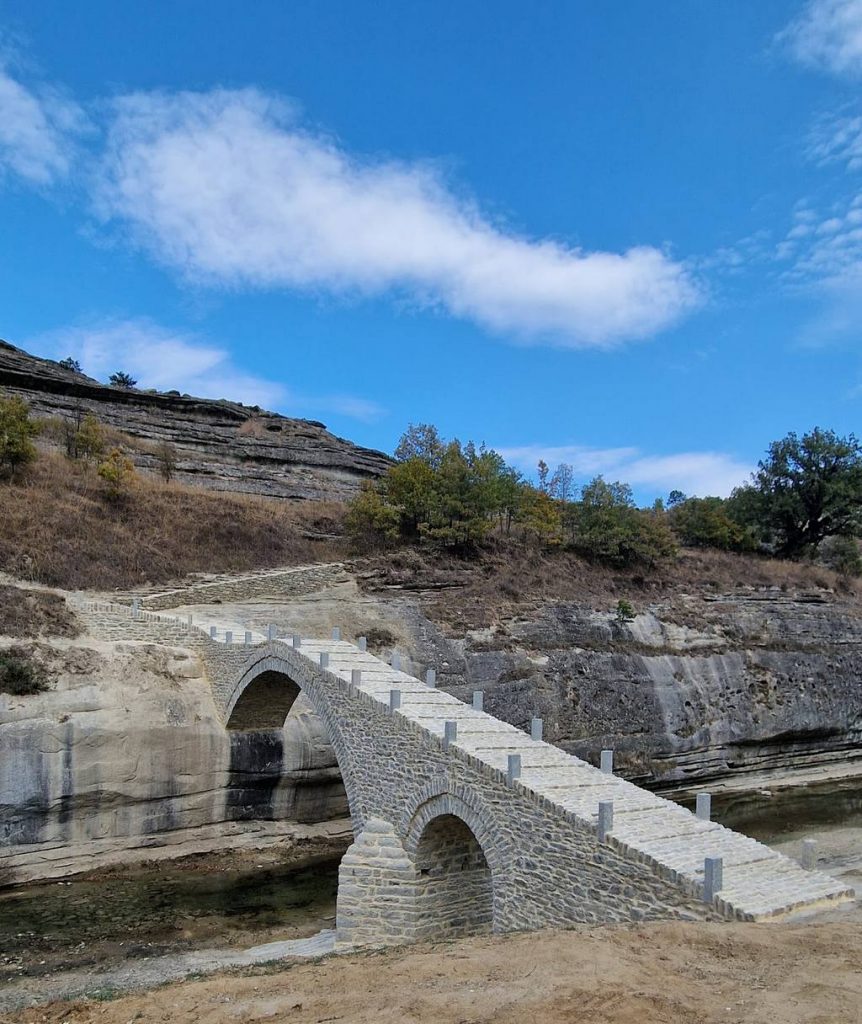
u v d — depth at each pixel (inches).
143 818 1117.1
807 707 2014.0
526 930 634.2
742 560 2731.3
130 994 603.2
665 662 1873.8
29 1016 567.5
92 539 1696.6
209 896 998.4
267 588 1715.1
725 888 528.1
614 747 1667.1
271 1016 471.2
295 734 1275.8
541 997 409.7
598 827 586.6
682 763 1763.0
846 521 2984.7
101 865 1069.8
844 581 2731.3
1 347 2593.5
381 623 1667.1
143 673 1204.5
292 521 2132.1
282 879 1072.2
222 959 791.7
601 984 418.6
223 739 1214.9
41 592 1325.0
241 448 2687.0
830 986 383.9
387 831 802.2
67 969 768.9
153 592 1627.7
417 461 2236.7
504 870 664.4
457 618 1754.4
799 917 505.4
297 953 764.0
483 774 695.1
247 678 1170.0
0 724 1009.5
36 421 2054.6
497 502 2183.8
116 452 2079.2
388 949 680.4
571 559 2274.9
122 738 1107.3
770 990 387.9
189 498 2057.1
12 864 997.8
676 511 3115.2
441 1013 415.8
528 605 1879.9
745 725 1882.4
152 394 2746.1
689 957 446.9
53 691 1086.4
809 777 1930.4
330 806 1316.4
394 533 2085.4
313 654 1045.8
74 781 1048.8
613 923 560.4
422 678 1587.1
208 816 1182.3
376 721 853.2
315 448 2898.6
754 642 2140.7
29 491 1763.0
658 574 2372.0
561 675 1694.1
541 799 636.1
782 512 2999.5
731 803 1616.6
